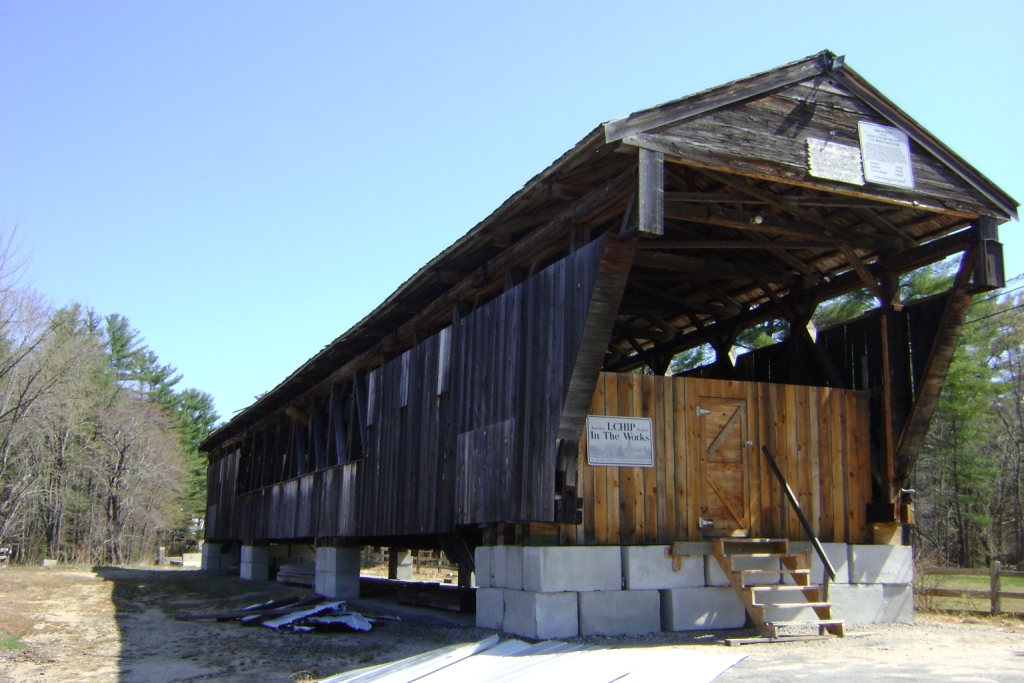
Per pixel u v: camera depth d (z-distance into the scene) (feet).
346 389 57.31
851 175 30.63
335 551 52.16
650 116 27.09
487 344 35.96
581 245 30.91
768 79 29.60
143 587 62.59
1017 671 23.00
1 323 97.50
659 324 49.11
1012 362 89.76
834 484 35.58
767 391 35.17
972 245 33.27
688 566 31.71
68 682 26.89
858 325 38.17
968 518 81.87
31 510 123.54
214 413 197.77
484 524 33.83
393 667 26.99
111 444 142.92
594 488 31.32
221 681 26.61
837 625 30.45
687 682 21.68
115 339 184.85
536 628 28.89
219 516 90.53
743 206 34.53
